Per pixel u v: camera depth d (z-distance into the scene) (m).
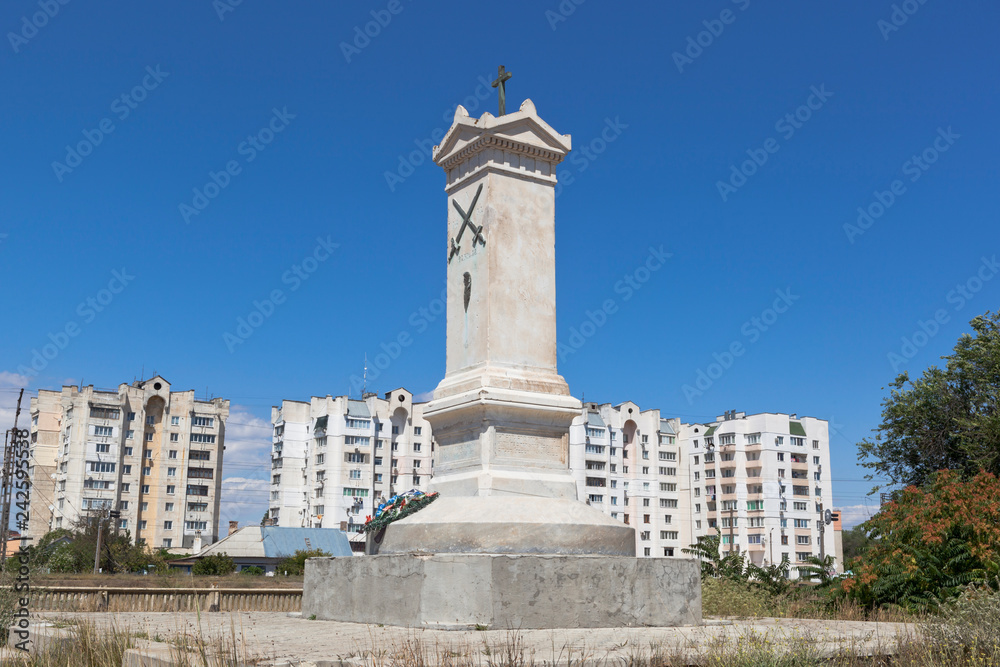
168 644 10.03
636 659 9.12
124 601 19.94
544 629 12.51
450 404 16.47
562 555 13.89
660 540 94.31
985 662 9.55
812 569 22.06
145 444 85.75
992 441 28.16
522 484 15.70
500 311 16.58
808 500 97.62
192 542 85.88
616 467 92.69
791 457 97.75
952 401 31.00
